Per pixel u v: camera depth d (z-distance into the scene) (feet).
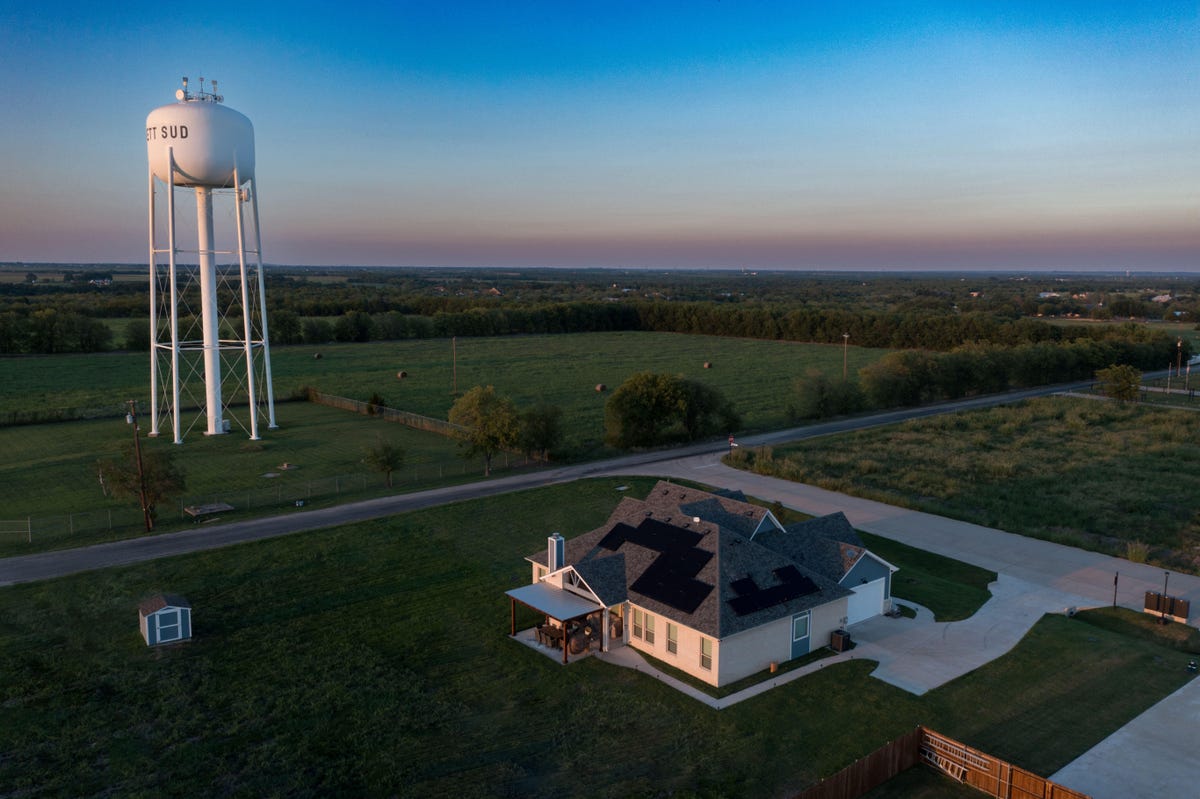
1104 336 411.13
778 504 149.18
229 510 161.58
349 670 97.40
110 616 111.96
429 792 74.38
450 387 332.19
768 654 98.73
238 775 76.84
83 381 328.49
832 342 504.84
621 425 219.00
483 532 148.77
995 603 118.52
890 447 225.76
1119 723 86.33
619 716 87.56
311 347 463.42
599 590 104.32
